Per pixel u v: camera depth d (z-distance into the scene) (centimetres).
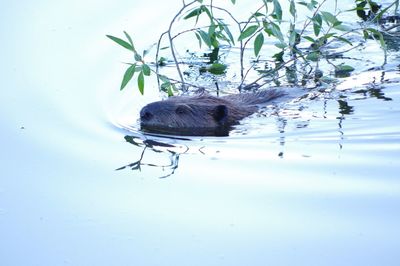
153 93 1384
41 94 1338
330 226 886
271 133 1196
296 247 848
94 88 1381
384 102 1298
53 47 1528
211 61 1555
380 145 1114
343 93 1367
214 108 1255
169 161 1088
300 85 1436
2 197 987
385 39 1603
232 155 1105
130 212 940
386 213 906
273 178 1016
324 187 983
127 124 1249
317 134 1176
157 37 1609
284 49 1543
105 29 1619
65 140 1166
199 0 1405
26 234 899
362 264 809
